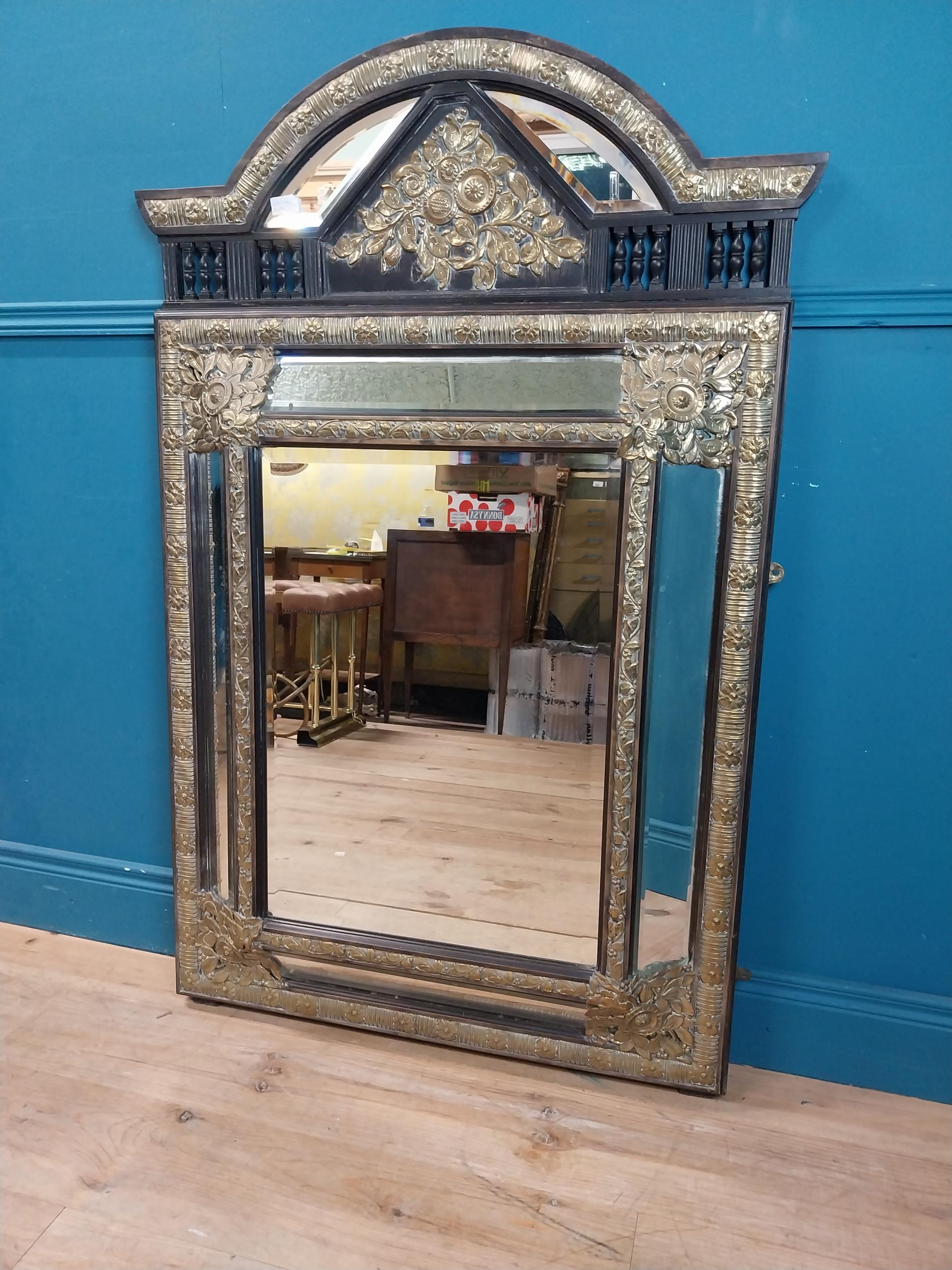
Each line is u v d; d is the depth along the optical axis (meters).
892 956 1.67
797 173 1.39
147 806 2.08
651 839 1.64
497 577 1.66
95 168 1.84
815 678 1.62
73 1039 1.78
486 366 1.59
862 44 1.43
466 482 1.65
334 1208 1.38
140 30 1.76
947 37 1.40
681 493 1.52
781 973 1.73
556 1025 1.70
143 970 2.04
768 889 1.71
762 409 1.45
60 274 1.90
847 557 1.58
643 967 1.66
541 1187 1.43
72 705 2.09
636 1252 1.31
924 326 1.48
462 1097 1.64
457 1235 1.33
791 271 1.53
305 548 1.75
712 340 1.46
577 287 1.53
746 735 1.54
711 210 1.44
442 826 1.76
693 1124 1.58
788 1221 1.38
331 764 1.80
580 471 1.58
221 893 1.90
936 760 1.59
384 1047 1.78
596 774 1.65
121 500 1.96
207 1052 1.75
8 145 1.88
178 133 1.77
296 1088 1.65
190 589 1.79
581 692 1.64
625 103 1.45
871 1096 1.68
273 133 1.60
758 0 1.46
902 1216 1.39
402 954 1.76
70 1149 1.48
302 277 1.67
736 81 1.49
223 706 1.84
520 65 1.48
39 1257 1.28
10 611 2.09
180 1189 1.40
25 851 2.18
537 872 1.71
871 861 1.65
